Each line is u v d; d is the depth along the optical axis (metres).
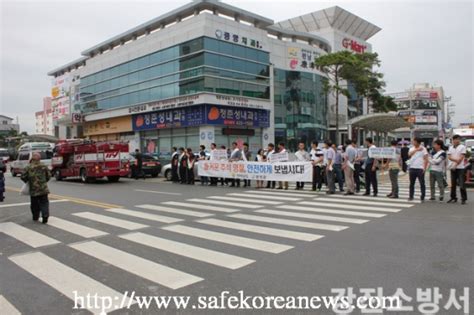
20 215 10.16
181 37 31.23
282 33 41.69
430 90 90.81
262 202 11.60
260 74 33.66
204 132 29.56
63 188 17.50
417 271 4.91
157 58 33.88
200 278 4.86
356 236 6.90
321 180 14.72
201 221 8.63
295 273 4.95
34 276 5.12
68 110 53.72
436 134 79.19
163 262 5.57
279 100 39.62
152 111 34.22
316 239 6.72
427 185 16.53
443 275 4.75
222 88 30.38
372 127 34.31
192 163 18.83
